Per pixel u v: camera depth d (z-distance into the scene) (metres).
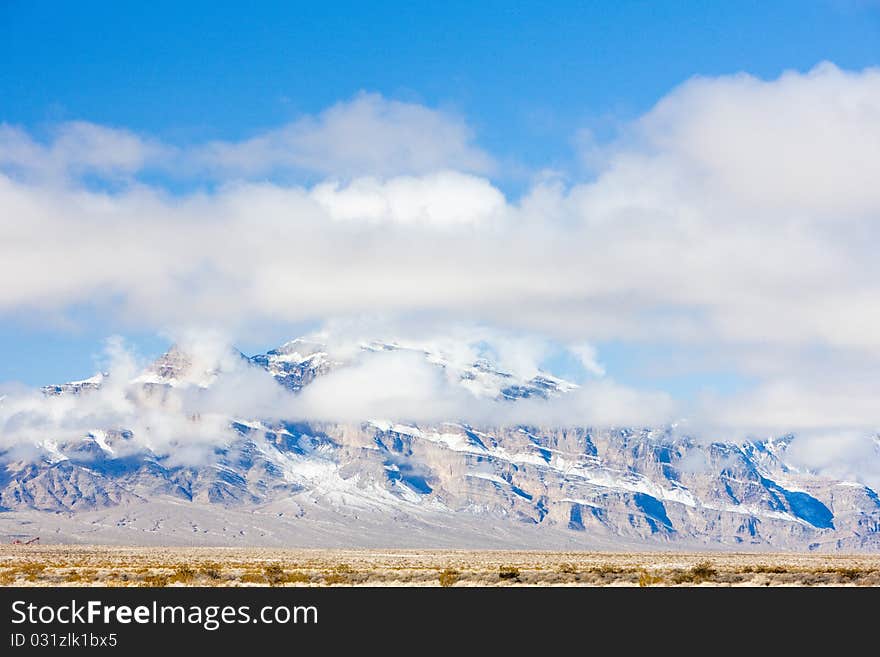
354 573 117.00
